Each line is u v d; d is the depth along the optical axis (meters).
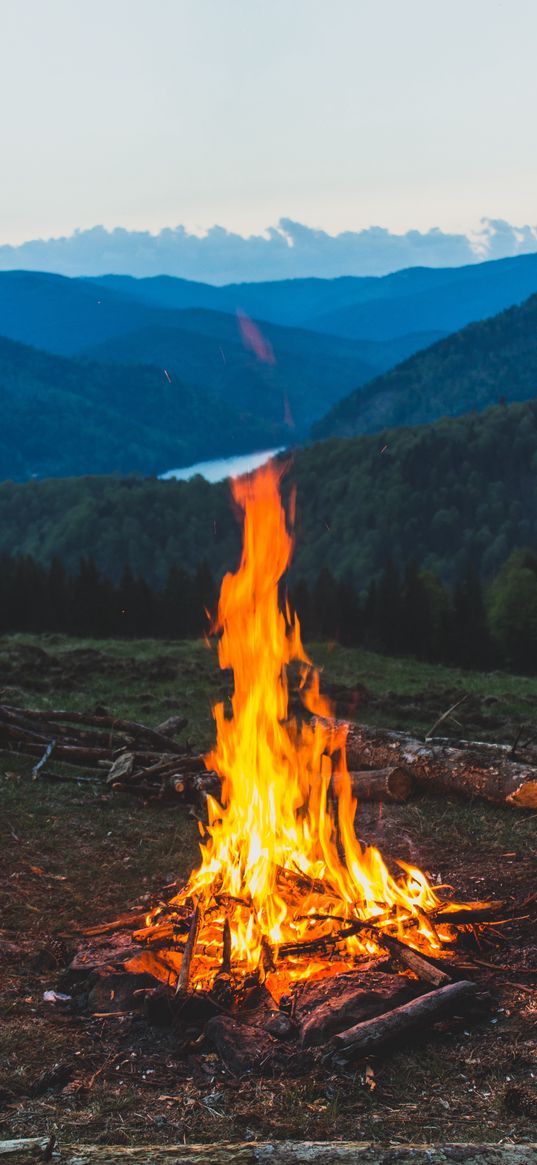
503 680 22.56
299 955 5.69
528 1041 4.82
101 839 8.41
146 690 15.91
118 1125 4.06
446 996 4.99
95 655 19.70
